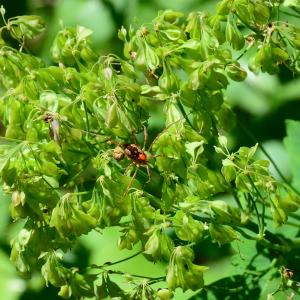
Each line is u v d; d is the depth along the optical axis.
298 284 0.65
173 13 0.65
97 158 0.61
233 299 0.68
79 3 0.96
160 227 0.61
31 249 0.63
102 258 0.83
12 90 0.63
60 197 0.61
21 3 0.97
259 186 0.63
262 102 0.92
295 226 0.68
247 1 0.64
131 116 0.62
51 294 0.84
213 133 0.66
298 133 0.73
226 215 0.62
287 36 0.64
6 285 0.84
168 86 0.63
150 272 0.81
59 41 0.66
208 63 0.63
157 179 0.65
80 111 0.62
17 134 0.62
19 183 0.60
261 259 0.68
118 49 0.94
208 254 0.80
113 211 0.61
